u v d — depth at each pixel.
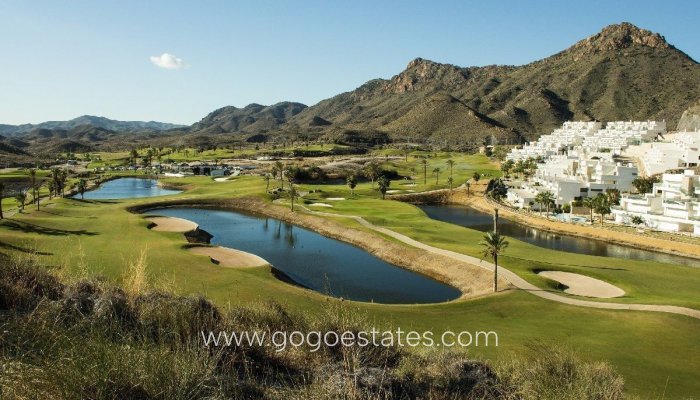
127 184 186.88
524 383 12.31
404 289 60.19
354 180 149.38
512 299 49.09
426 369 11.56
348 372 9.72
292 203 113.75
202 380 7.76
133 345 8.30
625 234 95.31
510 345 32.66
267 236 90.62
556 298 49.75
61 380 6.65
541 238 100.88
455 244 76.12
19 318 8.99
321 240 87.50
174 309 11.16
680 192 110.38
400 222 96.75
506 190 159.75
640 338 36.94
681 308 44.66
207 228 97.69
